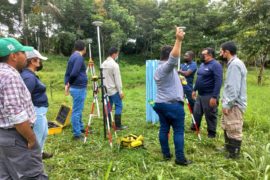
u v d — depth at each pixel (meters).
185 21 25.38
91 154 4.57
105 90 5.14
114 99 5.91
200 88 5.32
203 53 5.23
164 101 3.95
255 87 14.45
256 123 6.12
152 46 32.41
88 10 29.59
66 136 5.52
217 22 25.28
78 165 4.13
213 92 5.07
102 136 5.47
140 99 10.57
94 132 5.77
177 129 4.05
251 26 16.86
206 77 5.21
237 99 4.19
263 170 3.80
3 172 2.58
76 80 5.05
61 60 26.78
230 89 4.09
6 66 2.50
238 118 4.24
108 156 4.46
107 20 28.31
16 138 2.50
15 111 2.39
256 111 7.30
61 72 20.12
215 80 5.03
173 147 4.80
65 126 6.15
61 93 13.28
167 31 27.78
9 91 2.38
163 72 3.83
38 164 2.64
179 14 26.50
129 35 33.22
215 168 4.02
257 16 16.41
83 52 5.18
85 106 9.05
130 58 33.94
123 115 7.52
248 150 4.50
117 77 5.80
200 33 24.86
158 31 28.75
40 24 29.16
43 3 28.84
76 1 28.94
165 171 3.89
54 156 4.50
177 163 4.11
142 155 4.41
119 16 30.22
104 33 29.27
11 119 2.38
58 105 9.34
